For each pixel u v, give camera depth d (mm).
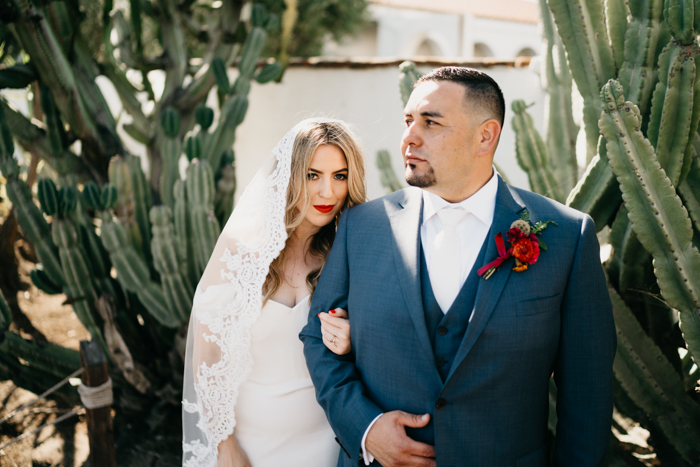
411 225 1576
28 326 4422
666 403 2203
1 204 5191
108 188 3250
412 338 1485
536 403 1507
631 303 2406
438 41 11812
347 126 1845
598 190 2074
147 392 3510
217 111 6234
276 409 1828
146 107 6973
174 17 4258
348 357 1684
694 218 2002
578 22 2061
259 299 1720
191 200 3180
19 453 3133
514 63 4332
